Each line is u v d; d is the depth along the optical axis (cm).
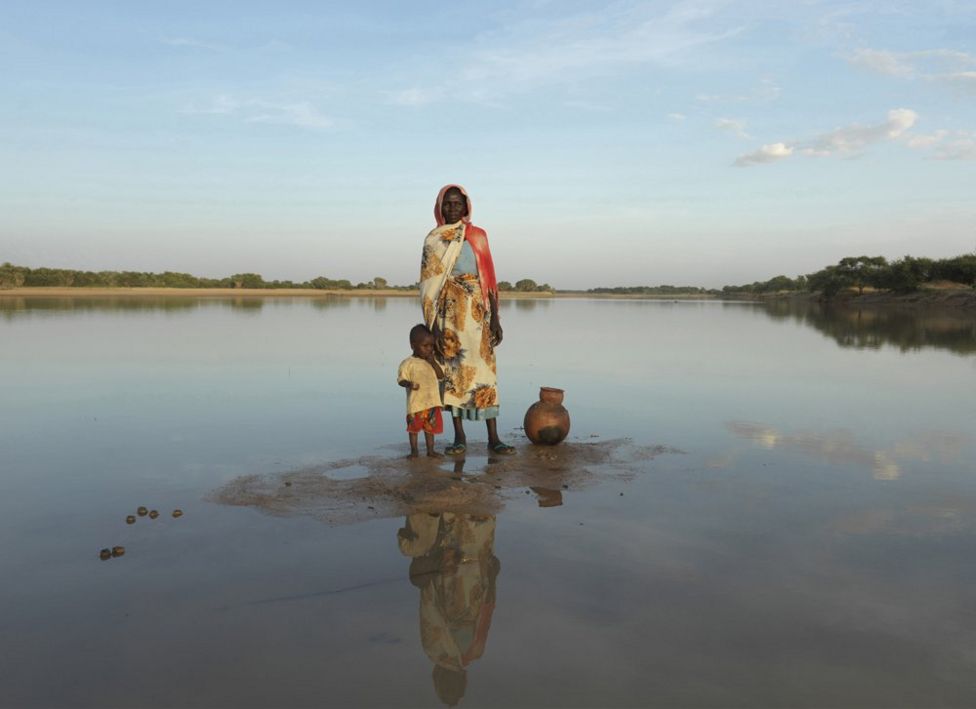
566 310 4931
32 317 2816
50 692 244
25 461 582
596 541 394
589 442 671
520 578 341
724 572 348
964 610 307
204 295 7988
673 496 485
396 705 235
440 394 625
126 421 760
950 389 1023
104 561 364
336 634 286
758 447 643
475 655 269
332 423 757
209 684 249
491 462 589
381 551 379
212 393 956
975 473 545
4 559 366
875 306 5903
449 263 634
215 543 391
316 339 1897
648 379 1141
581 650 272
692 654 269
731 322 3120
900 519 432
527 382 1103
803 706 236
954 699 240
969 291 5328
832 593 324
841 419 786
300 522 429
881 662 264
